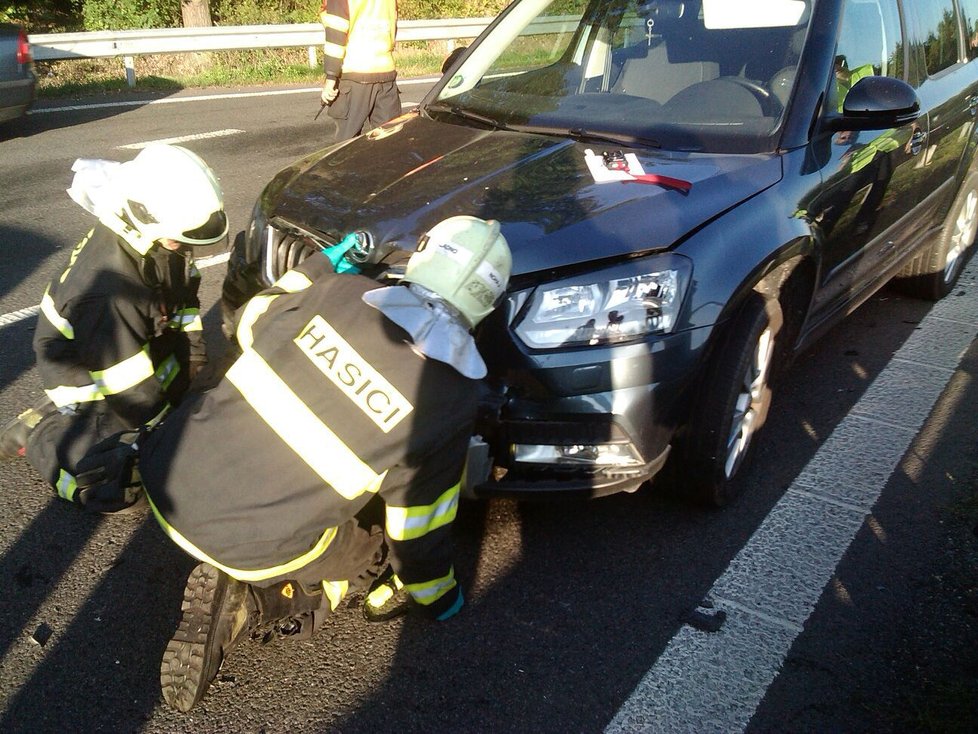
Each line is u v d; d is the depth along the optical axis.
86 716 2.30
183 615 2.29
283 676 2.45
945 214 4.82
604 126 3.40
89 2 14.94
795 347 3.50
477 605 2.72
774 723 2.34
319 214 2.95
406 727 2.30
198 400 2.28
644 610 2.72
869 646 2.61
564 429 2.64
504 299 2.56
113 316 2.76
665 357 2.65
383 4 6.21
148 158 2.67
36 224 5.91
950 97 4.49
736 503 3.25
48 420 3.10
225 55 12.76
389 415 2.11
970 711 2.37
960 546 3.05
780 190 3.09
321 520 2.17
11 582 2.75
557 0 4.12
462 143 3.31
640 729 2.32
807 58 3.47
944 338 4.67
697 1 3.79
